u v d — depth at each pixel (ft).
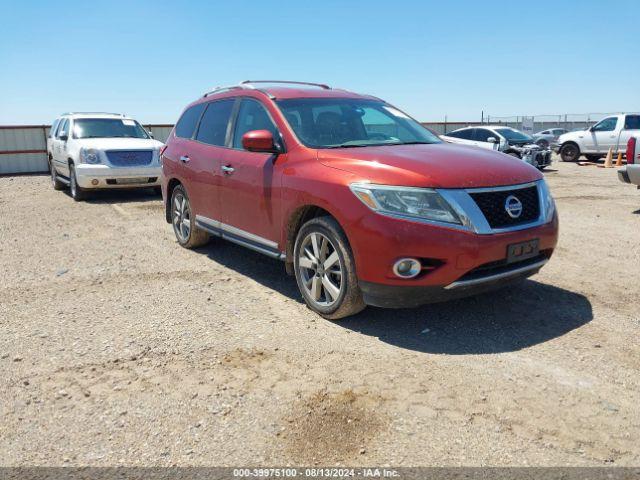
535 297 15.61
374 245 12.25
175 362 11.75
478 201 12.32
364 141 15.98
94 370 11.42
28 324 14.02
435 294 12.30
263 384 10.75
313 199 13.69
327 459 8.44
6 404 10.11
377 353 12.08
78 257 21.12
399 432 9.09
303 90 17.78
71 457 8.55
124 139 39.06
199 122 20.86
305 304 15.38
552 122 118.62
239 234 17.57
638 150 29.01
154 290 16.78
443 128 94.32
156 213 31.99
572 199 35.22
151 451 8.69
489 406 9.85
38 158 68.39
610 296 15.70
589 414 9.59
